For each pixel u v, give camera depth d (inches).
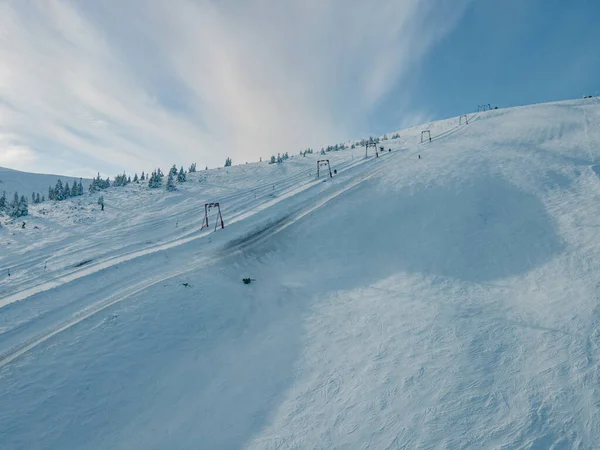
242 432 330.3
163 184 2053.4
